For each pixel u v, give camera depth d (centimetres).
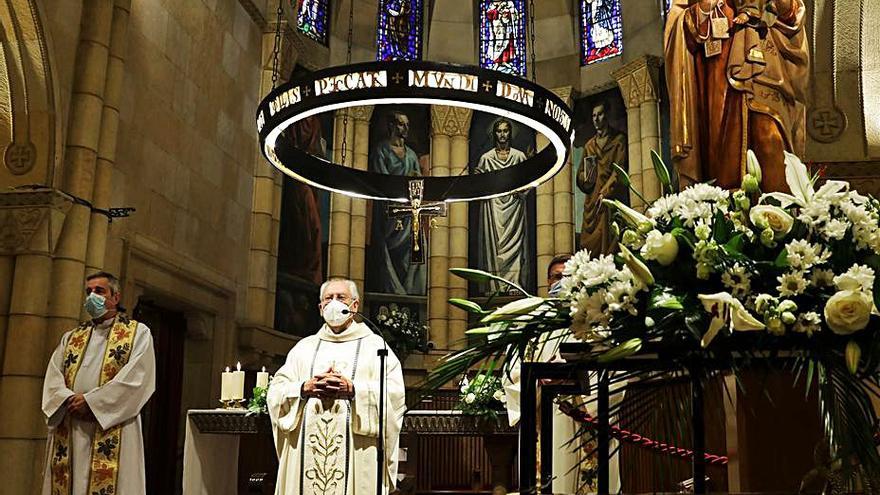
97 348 607
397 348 1356
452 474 1052
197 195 1103
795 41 624
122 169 924
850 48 745
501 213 1527
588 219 1473
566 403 327
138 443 605
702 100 626
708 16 620
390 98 654
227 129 1201
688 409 219
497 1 1659
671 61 635
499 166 1543
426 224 1521
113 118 873
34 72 799
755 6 619
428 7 1670
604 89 1505
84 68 848
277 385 529
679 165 624
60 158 812
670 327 225
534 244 1507
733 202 242
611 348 221
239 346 1203
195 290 1093
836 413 204
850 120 738
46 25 795
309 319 1391
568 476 473
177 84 1059
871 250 226
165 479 1070
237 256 1220
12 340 771
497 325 238
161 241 1004
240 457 794
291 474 512
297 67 1464
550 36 1600
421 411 554
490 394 548
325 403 514
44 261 789
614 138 1466
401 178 972
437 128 1554
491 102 666
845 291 208
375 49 1609
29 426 761
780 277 221
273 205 1301
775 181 596
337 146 1499
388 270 1497
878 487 196
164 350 1094
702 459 216
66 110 830
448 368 235
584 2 1587
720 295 209
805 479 216
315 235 1430
